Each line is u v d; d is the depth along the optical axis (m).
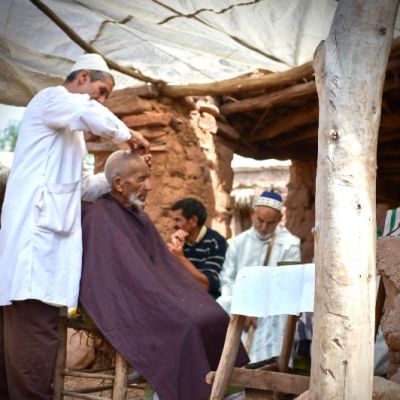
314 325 2.72
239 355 3.95
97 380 5.20
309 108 7.90
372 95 2.73
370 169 2.71
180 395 3.43
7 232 3.63
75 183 3.76
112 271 3.63
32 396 3.61
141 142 3.97
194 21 5.15
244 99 7.90
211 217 7.75
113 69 6.04
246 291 3.50
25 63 5.67
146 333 3.52
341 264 2.65
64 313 3.79
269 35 5.29
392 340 3.45
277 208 5.45
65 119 3.68
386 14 2.74
